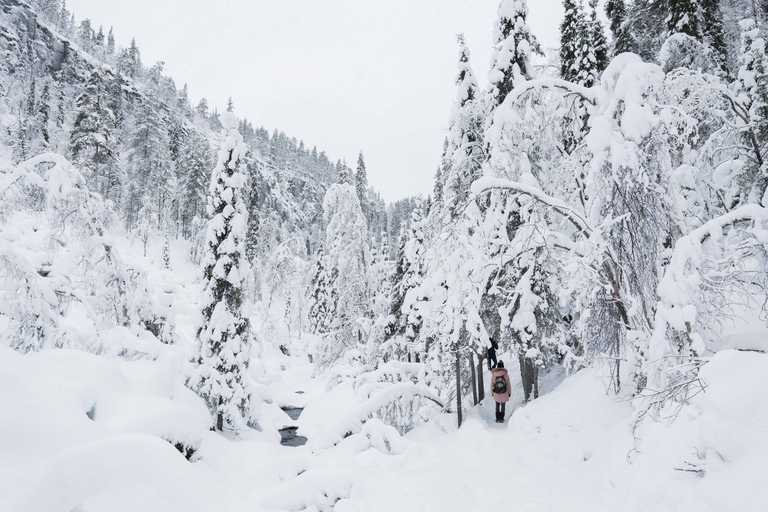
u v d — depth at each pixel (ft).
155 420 22.84
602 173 22.26
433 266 36.17
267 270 94.63
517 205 34.55
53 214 40.81
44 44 283.38
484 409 38.45
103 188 172.35
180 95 453.58
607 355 22.74
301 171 448.65
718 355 12.26
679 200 22.06
